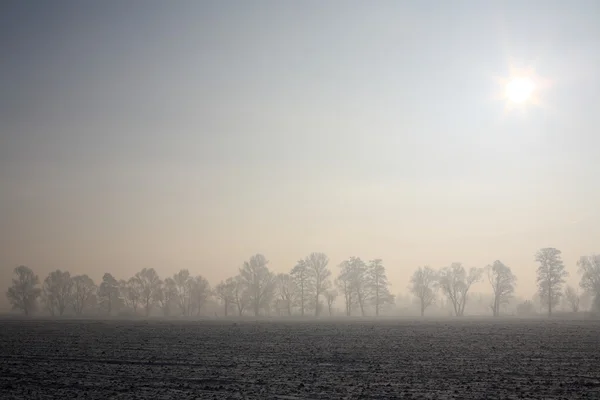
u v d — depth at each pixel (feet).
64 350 177.58
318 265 548.31
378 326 331.16
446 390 95.09
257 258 559.79
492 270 556.92
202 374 118.52
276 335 247.70
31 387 104.17
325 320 460.14
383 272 550.36
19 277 581.94
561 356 145.89
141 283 603.67
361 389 97.14
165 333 266.57
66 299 605.31
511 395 89.71
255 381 107.86
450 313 590.55
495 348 170.81
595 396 88.22
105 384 106.42
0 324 376.07
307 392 94.79
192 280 608.19
